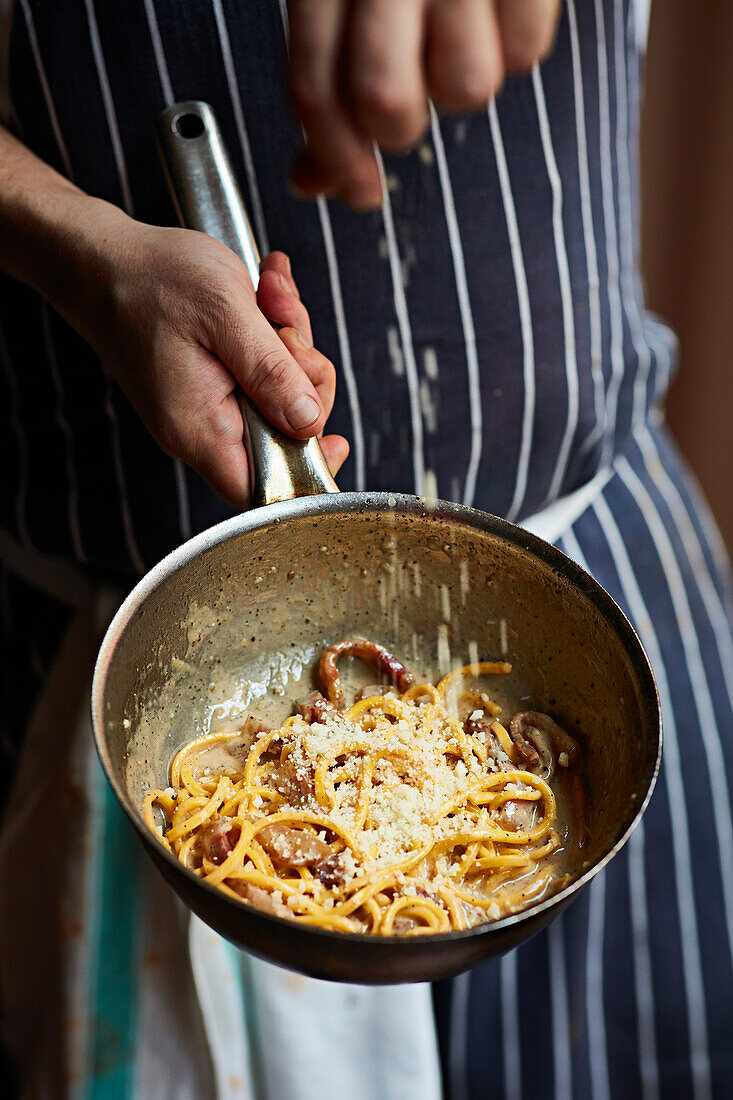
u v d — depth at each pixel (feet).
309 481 2.05
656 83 4.48
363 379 2.86
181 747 2.07
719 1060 3.53
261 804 2.02
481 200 2.76
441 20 1.40
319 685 2.23
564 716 2.09
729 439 5.23
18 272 2.54
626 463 3.59
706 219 4.74
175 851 1.90
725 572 3.85
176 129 2.27
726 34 4.26
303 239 2.70
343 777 2.06
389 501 2.00
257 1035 2.91
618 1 2.92
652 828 3.44
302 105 1.61
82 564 3.16
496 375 2.94
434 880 1.92
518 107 2.72
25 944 3.30
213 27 2.51
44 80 2.58
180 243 2.17
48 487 2.98
